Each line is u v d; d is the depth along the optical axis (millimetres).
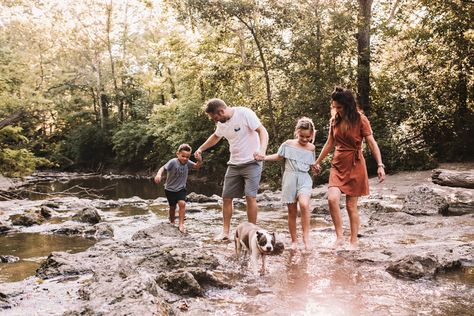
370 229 6910
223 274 4652
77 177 38094
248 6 19578
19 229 8383
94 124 44719
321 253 5477
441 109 19906
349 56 21094
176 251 5074
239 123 6344
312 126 6027
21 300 3975
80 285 4410
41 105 23391
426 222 7277
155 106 34312
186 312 3553
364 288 4102
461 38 18688
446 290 4031
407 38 19984
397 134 19531
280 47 20516
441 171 10133
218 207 11039
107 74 43375
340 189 5859
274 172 20594
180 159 7664
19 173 17062
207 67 25719
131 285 3502
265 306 3668
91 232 7742
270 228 7516
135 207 11734
